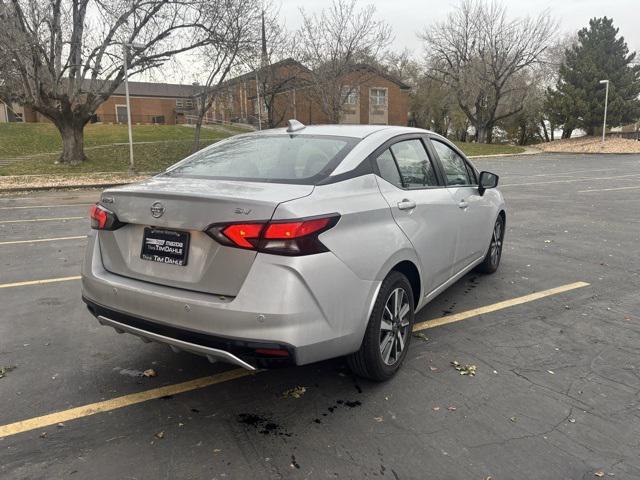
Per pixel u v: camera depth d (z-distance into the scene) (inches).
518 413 119.3
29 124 1526.8
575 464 101.3
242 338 103.0
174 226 110.5
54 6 802.8
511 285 215.3
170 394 127.9
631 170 896.3
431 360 145.7
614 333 166.2
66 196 594.9
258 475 98.0
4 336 163.3
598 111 1689.2
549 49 1768.0
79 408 121.1
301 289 104.1
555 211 428.8
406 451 105.3
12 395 126.6
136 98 2541.8
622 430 112.9
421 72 2228.1
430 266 151.3
